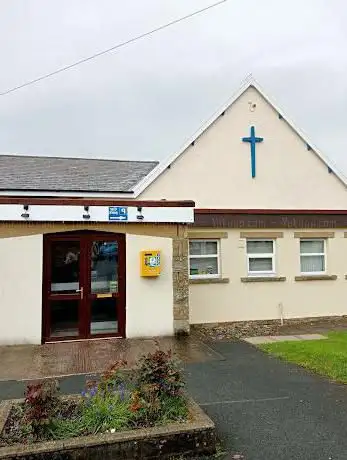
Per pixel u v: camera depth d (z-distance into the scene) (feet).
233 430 16.14
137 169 50.93
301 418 17.26
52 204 31.86
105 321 33.04
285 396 19.90
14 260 31.63
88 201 32.45
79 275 32.76
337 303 44.68
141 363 16.07
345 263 45.32
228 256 42.09
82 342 31.65
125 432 13.67
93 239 33.17
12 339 31.01
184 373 23.75
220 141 43.68
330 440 15.26
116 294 33.30
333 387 21.21
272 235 43.39
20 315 31.35
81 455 13.01
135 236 33.73
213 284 41.50
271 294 42.93
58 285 32.32
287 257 43.73
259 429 16.20
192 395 20.07
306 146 45.88
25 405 15.40
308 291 43.96
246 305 42.16
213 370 24.48
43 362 26.18
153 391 15.02
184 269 34.30
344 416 17.44
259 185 44.19
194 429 13.99
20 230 31.83
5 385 21.80
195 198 42.52
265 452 14.37
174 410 15.03
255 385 21.62
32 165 50.08
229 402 19.13
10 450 12.64
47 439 13.51
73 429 14.10
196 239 41.73
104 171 49.21
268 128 45.14
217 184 43.14
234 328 39.96
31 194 39.65
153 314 33.55
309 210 44.57
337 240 45.24
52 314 32.04
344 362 25.21
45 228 32.14
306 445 14.88
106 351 28.76
